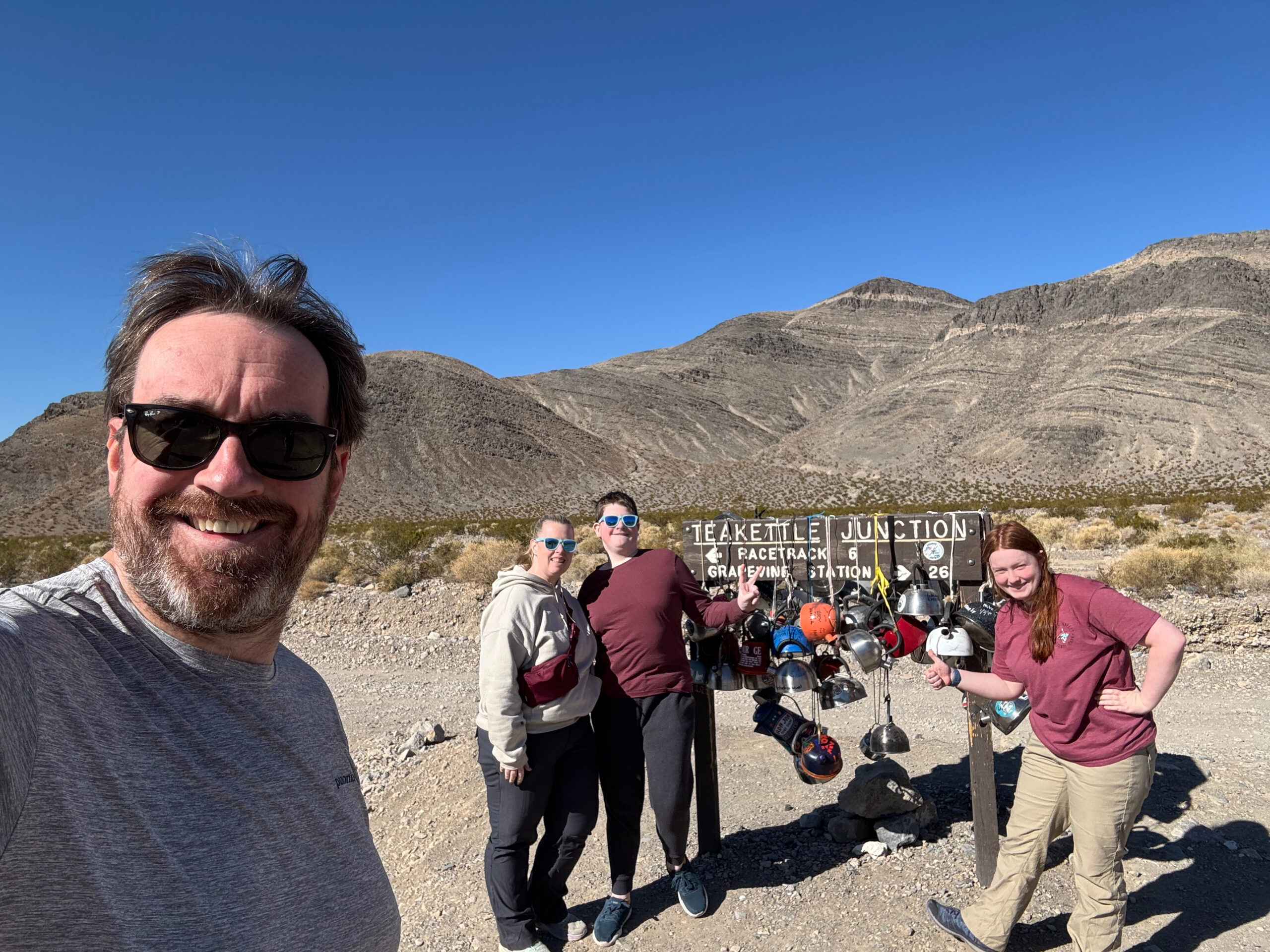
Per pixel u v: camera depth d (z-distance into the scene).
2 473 105.06
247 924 1.10
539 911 3.82
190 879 1.06
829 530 4.32
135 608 1.18
